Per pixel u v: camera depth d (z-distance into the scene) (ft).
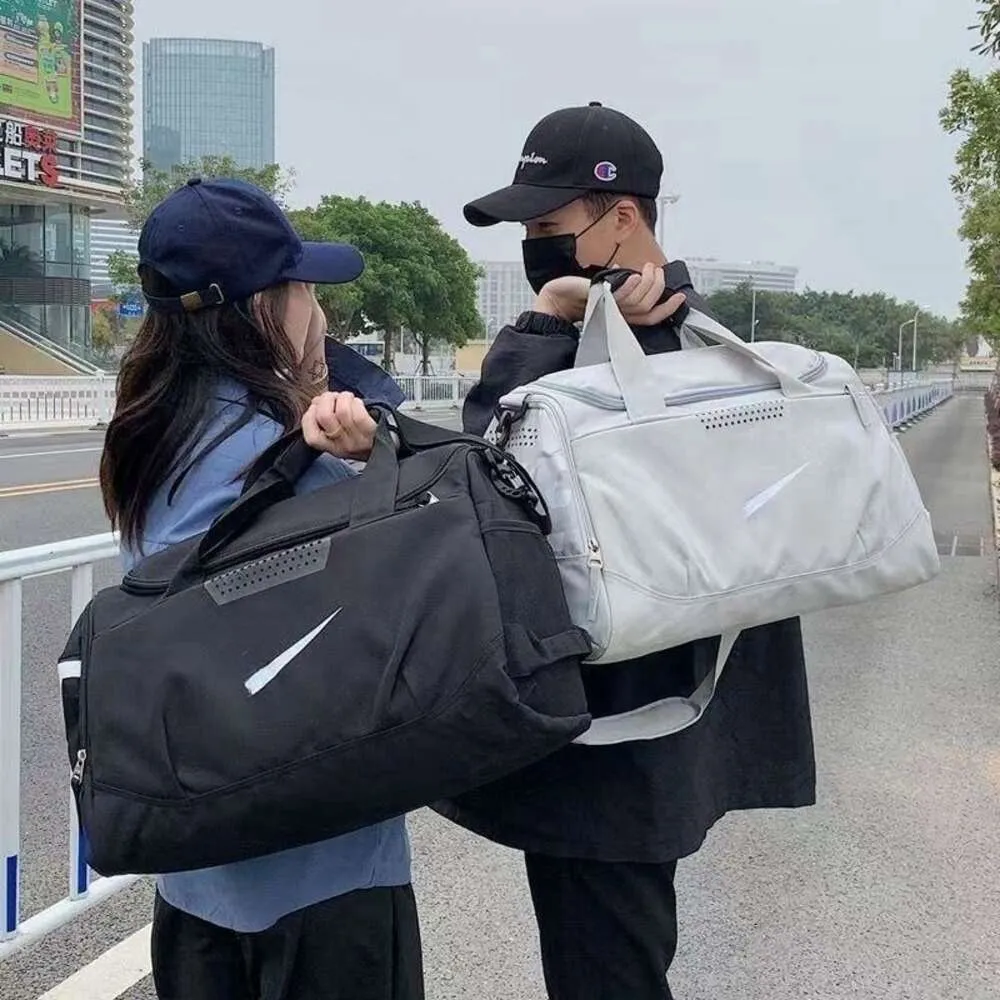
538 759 4.13
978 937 9.58
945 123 32.63
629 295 5.18
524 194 5.40
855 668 18.19
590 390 4.78
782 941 9.52
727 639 5.08
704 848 11.33
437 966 9.10
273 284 4.81
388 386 5.88
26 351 121.70
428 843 11.54
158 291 4.74
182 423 4.68
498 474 4.46
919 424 104.47
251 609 4.16
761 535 4.83
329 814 3.98
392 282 129.39
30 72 129.59
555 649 4.15
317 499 4.47
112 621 4.44
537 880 5.43
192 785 3.97
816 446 5.07
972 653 19.13
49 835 11.21
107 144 149.18
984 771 13.44
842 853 11.21
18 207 132.46
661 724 4.92
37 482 39.17
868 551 5.08
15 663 8.32
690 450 4.77
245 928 4.59
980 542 32.14
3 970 8.81
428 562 4.06
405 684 3.90
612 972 5.30
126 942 9.29
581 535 4.53
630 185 5.43
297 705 3.94
